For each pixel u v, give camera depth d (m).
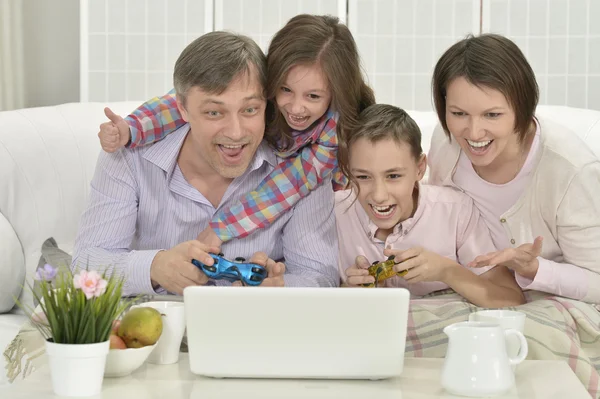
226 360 1.75
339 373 1.75
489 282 2.46
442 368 1.71
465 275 2.42
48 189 3.10
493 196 2.58
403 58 5.34
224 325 1.74
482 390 1.66
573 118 3.14
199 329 1.75
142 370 1.85
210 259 2.18
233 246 2.50
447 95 2.43
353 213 2.64
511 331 1.76
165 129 2.46
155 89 5.41
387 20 5.32
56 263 2.77
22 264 2.99
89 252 2.40
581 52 5.25
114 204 2.45
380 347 1.74
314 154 2.46
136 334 1.80
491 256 2.26
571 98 5.29
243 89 2.21
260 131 2.29
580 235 2.45
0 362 2.56
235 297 1.73
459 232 2.62
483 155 2.44
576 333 2.26
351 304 1.73
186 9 5.35
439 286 2.60
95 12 5.39
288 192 2.46
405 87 5.35
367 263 2.43
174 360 1.91
